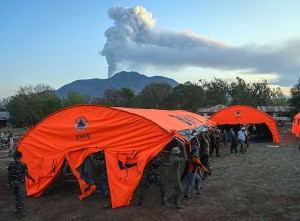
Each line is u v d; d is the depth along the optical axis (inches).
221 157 821.9
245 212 359.9
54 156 463.5
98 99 3973.9
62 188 494.6
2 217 357.7
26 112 2797.7
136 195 442.9
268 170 610.5
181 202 404.2
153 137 425.1
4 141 1134.4
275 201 401.4
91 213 367.6
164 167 654.5
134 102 3572.8
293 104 2618.1
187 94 3213.6
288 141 1258.0
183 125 585.3
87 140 451.8
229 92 3946.9
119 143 436.1
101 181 437.4
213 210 369.1
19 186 357.4
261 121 1222.3
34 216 359.9
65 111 472.1
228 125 1364.4
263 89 3841.0
